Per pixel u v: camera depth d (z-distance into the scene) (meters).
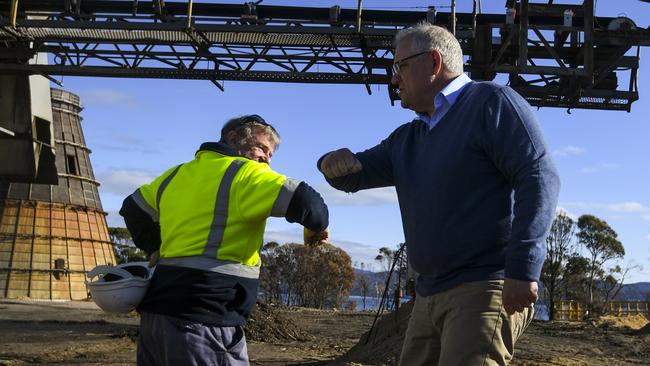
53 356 12.55
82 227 49.09
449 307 3.56
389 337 11.51
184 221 3.51
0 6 19.03
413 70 3.77
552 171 3.38
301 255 77.81
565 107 19.44
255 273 3.61
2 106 23.30
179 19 18.80
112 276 3.62
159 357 3.47
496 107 3.52
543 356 13.70
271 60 19.58
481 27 18.52
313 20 18.78
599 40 18.33
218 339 3.44
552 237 64.81
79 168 50.69
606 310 49.34
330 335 19.41
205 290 3.42
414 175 3.78
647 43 18.17
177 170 3.78
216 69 19.67
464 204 3.56
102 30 18.89
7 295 44.03
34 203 46.91
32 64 20.14
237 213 3.48
